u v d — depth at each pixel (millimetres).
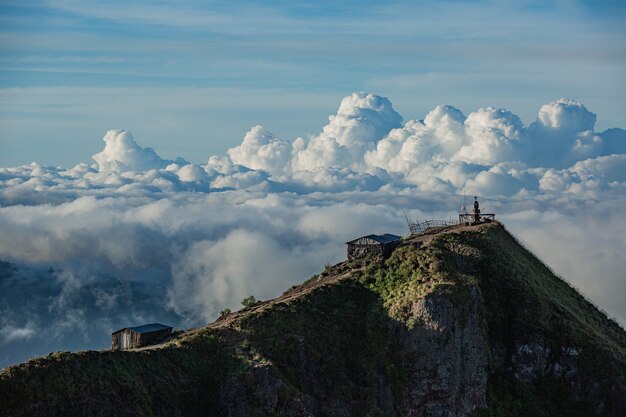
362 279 168375
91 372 125938
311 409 139625
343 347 152625
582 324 165250
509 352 158500
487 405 151375
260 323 151000
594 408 153375
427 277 160875
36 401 118312
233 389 134250
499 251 175875
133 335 158750
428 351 149125
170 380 133625
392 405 146125
